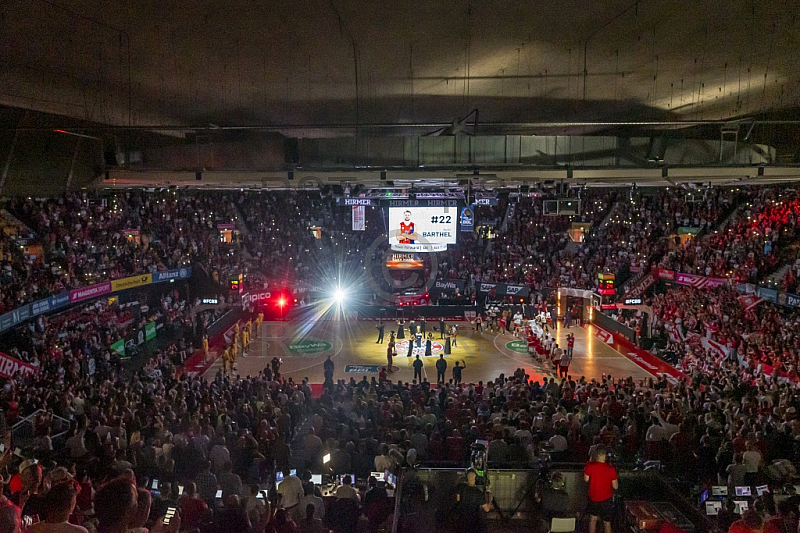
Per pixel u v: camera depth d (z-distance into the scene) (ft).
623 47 53.42
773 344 75.10
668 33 49.90
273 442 41.11
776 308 88.02
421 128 86.89
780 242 101.81
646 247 126.62
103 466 34.94
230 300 116.47
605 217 143.64
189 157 57.77
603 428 41.42
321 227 138.41
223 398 51.78
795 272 91.20
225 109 76.33
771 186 115.96
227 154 58.13
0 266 80.38
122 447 37.63
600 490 26.04
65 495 13.56
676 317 96.78
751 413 45.01
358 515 28.32
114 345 85.40
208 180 54.60
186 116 80.38
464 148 56.29
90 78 61.52
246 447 38.27
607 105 76.59
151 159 56.85
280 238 143.33
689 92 70.90
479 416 44.19
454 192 81.66
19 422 45.60
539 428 43.60
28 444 44.24
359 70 59.21
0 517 13.60
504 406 49.70
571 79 63.77
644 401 50.55
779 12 45.29
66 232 98.27
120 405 47.70
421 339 105.50
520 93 69.15
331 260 139.13
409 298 129.90
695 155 57.06
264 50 52.70
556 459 38.96
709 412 45.80
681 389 56.85
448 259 138.10
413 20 45.73
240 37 49.34
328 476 33.88
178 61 55.77
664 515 25.61
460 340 107.14
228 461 35.86
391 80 62.80
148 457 35.42
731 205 124.36
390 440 40.81
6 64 55.88
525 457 36.06
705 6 44.16
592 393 56.13
